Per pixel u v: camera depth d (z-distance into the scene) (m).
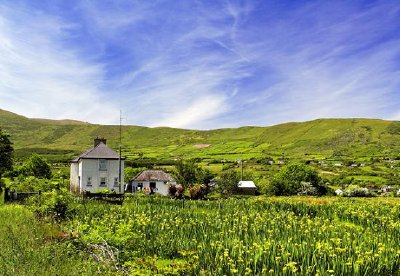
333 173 146.25
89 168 65.19
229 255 16.31
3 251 13.89
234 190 69.38
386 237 21.00
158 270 14.11
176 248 17.84
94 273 12.90
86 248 16.08
